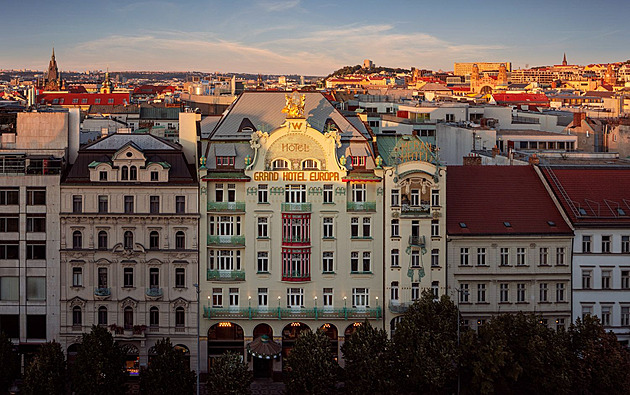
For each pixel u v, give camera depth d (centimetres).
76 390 8919
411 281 10206
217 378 8881
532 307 10288
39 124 10388
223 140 10375
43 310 10088
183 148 10806
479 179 11025
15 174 9962
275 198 10138
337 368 9262
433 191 10219
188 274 10094
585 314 10319
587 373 9019
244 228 10156
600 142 15825
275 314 10144
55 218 10006
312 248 10194
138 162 10025
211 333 10238
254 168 10106
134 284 10075
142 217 9994
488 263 10256
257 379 10269
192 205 10056
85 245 10056
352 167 10250
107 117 19012
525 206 10669
